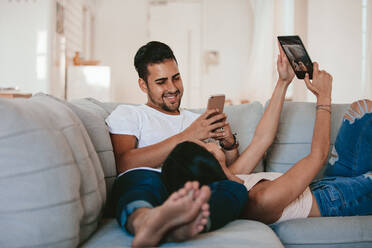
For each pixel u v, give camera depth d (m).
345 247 1.10
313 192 1.26
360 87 3.46
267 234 0.93
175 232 0.79
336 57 3.62
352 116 1.40
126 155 1.35
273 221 1.18
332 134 1.66
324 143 1.27
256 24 6.10
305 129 1.68
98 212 0.99
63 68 4.93
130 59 7.07
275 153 1.70
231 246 0.82
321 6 3.81
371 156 1.35
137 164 1.32
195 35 7.12
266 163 1.75
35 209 0.77
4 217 0.75
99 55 7.05
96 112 1.40
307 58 1.46
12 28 4.34
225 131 1.55
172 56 1.60
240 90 7.08
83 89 5.20
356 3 3.50
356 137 1.37
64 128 0.93
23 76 4.33
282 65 1.51
